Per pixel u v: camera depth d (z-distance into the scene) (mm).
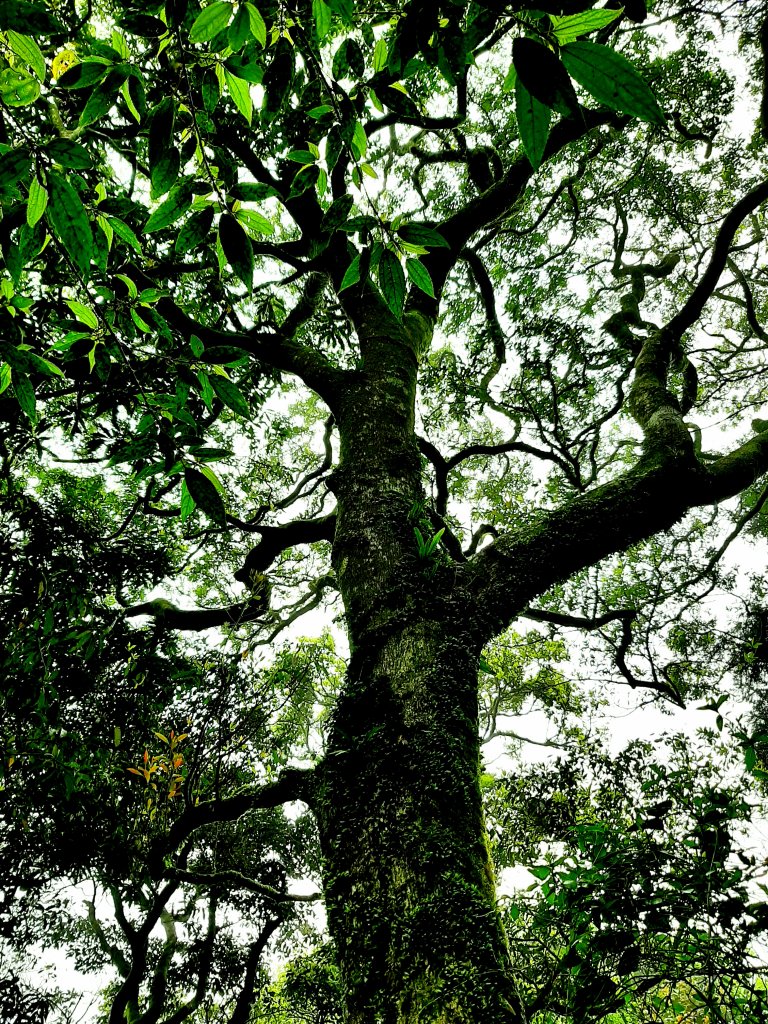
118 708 4523
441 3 1032
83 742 3756
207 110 1328
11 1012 5219
